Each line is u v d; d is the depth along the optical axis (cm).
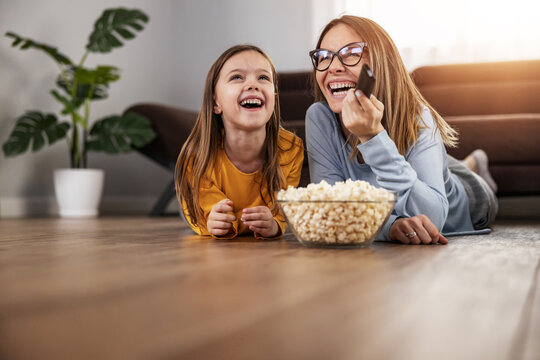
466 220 158
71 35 356
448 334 40
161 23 412
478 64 337
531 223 211
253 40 410
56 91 321
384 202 102
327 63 132
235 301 52
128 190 389
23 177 325
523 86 327
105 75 313
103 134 308
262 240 126
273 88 132
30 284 63
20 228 185
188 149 136
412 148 128
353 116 113
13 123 320
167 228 180
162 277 68
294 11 403
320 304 51
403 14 373
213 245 113
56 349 36
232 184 136
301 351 35
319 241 104
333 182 137
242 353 34
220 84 131
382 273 71
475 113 330
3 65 316
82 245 114
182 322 43
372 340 38
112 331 40
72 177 305
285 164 140
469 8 362
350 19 133
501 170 251
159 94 411
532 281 65
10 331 40
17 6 326
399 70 130
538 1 352
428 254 94
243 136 131
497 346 37
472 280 65
